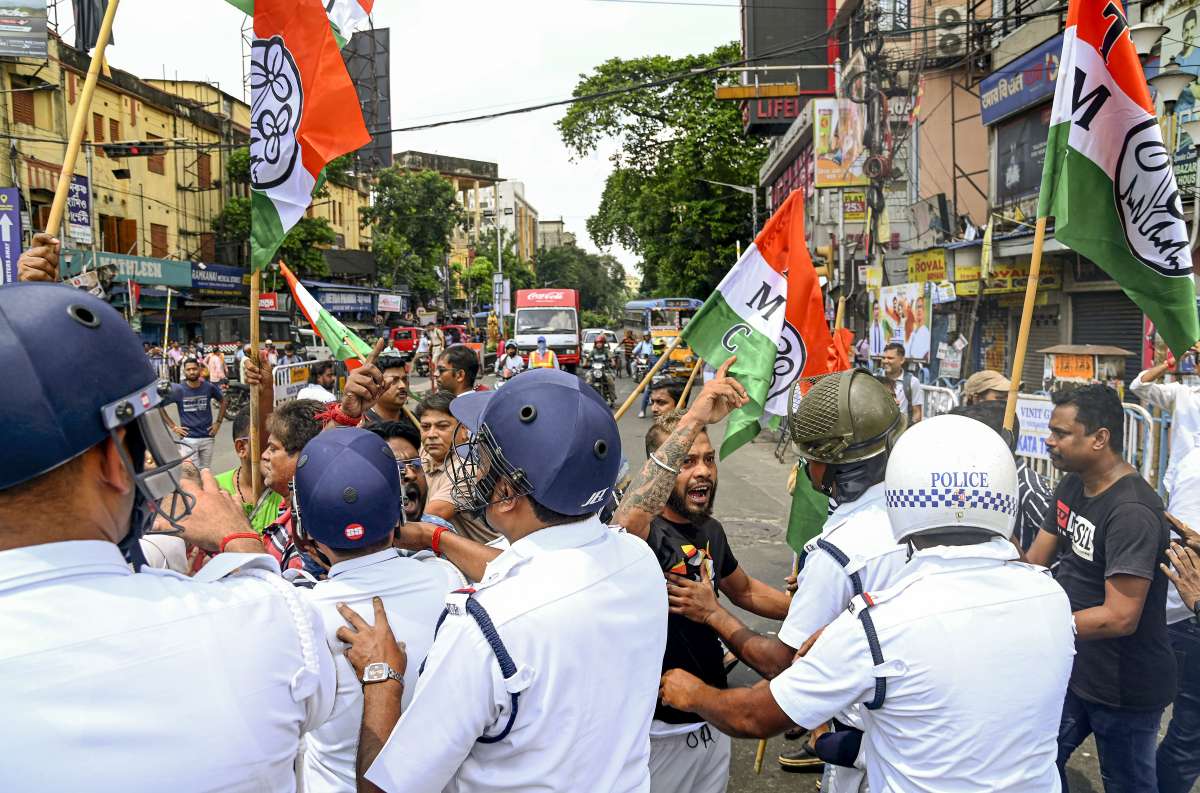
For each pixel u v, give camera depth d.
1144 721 2.85
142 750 1.11
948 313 15.06
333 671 1.39
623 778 1.64
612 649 1.62
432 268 54.47
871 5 18.45
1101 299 11.46
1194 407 5.17
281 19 3.56
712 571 2.77
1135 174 3.44
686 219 35.56
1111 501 2.86
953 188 17.20
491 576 1.62
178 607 1.19
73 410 1.09
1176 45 8.92
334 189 46.88
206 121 36.28
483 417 1.73
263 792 1.23
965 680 1.65
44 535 1.13
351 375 3.05
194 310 32.81
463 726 1.51
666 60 36.28
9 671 1.05
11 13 20.47
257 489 3.31
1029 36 14.27
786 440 13.99
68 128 26.45
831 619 2.12
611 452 1.69
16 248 10.02
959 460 1.75
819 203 22.30
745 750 4.19
